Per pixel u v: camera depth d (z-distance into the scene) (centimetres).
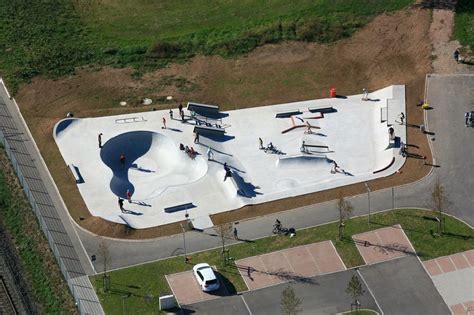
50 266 14500
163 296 13688
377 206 15412
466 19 19325
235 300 13875
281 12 19988
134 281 14175
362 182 15938
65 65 18688
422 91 17838
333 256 14550
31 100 17800
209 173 16175
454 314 13688
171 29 19750
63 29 19625
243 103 17862
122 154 16925
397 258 14500
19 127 17162
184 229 15088
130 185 16288
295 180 16175
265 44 19238
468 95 17675
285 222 15188
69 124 17212
